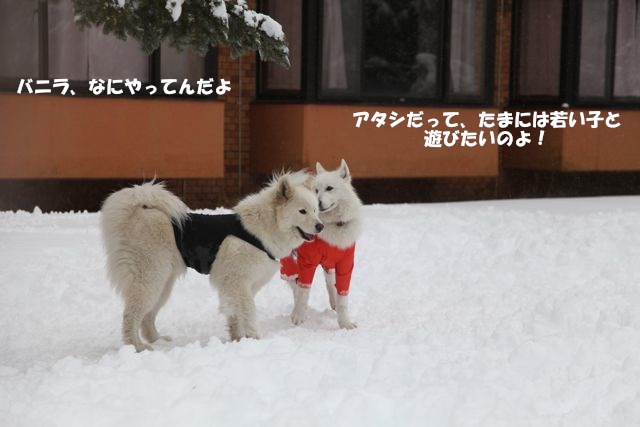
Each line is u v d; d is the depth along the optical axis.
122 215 6.10
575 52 16.64
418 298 8.13
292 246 6.39
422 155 15.88
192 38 8.17
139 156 13.88
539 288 8.07
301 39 15.06
